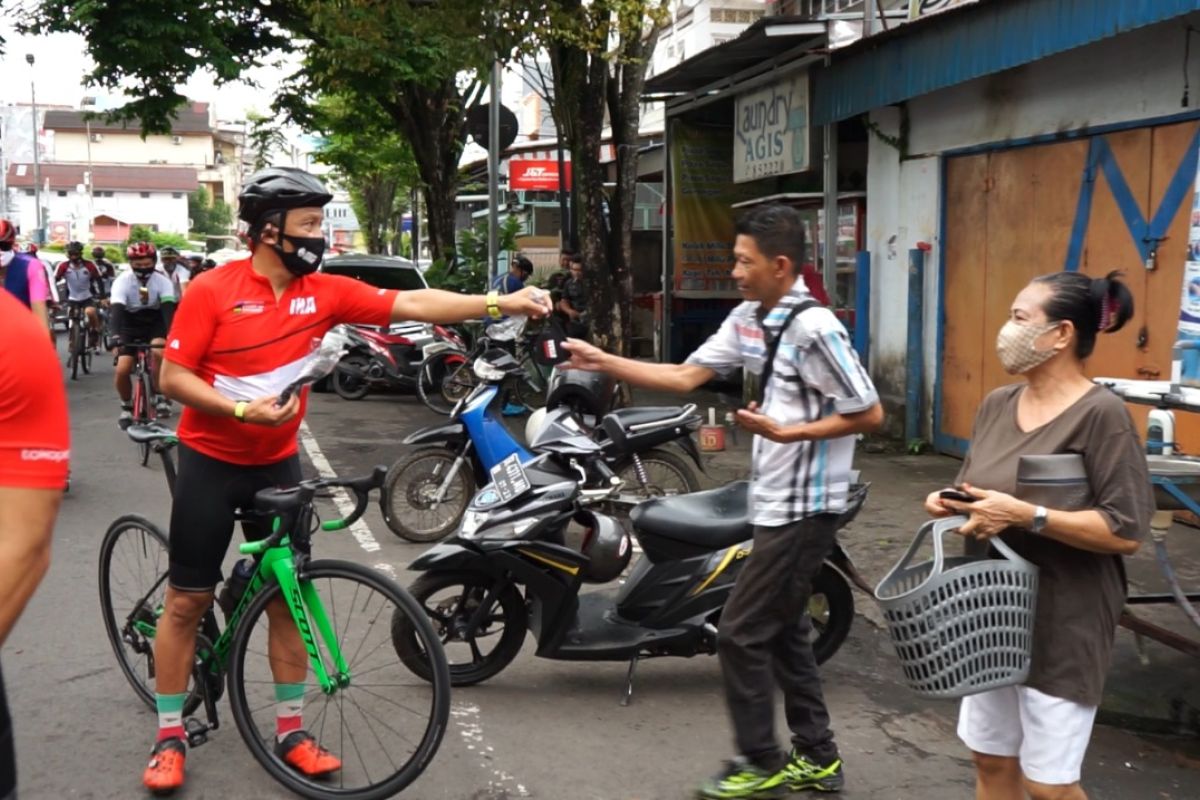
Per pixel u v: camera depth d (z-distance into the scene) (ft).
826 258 36.99
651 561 16.16
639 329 60.18
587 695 16.03
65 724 14.71
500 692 16.02
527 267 45.50
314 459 33.94
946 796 13.05
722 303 50.57
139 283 35.04
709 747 14.33
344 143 86.74
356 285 12.91
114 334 35.55
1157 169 24.50
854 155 41.88
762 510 12.23
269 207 11.93
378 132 81.05
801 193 41.06
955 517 9.48
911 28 28.76
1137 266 25.16
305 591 12.67
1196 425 23.32
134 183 293.64
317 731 13.73
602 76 38.63
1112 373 25.90
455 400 44.32
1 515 6.82
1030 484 9.42
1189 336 19.29
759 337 12.17
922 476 30.01
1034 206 28.55
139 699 15.53
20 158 312.29
